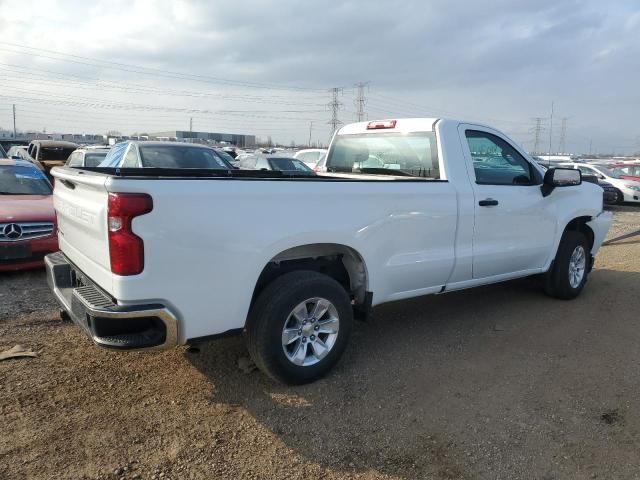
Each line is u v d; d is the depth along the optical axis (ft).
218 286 10.90
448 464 9.87
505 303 19.77
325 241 12.46
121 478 9.18
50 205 24.00
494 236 16.81
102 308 9.94
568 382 13.19
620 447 10.44
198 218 10.43
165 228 10.07
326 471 9.59
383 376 13.35
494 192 16.60
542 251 18.79
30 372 12.91
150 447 10.08
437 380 13.20
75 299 10.98
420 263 14.70
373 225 13.41
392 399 12.20
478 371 13.75
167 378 12.89
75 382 12.50
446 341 15.80
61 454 9.73
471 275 16.46
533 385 13.00
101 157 47.70
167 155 31.24
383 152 17.81
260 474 9.44
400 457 10.05
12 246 21.71
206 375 13.09
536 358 14.64
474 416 11.53
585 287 22.56
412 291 15.03
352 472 9.59
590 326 17.31
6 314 17.08
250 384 12.71
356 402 12.03
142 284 9.98
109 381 12.62
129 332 10.44
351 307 13.26
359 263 13.64
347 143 19.43
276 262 12.75
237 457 9.89
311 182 12.16
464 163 16.16
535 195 18.13
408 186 14.17
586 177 25.48
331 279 12.81
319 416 11.40
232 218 10.89
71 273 12.98
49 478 9.06
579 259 20.57
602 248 33.55
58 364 13.43
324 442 10.46
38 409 11.23
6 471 9.18
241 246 11.08
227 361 13.88
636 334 16.61
